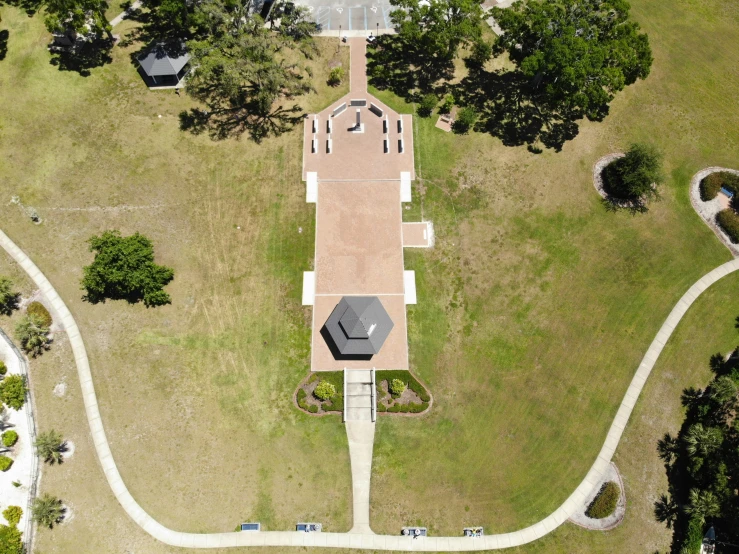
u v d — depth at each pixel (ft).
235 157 204.54
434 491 164.14
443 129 211.82
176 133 207.21
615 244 193.47
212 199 197.36
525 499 163.73
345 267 189.16
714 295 187.21
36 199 193.67
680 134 213.66
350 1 238.68
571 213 197.67
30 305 177.99
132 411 168.66
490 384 175.22
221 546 157.79
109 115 208.74
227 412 170.19
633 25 199.41
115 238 174.50
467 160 205.98
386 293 185.78
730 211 197.67
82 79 214.69
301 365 176.65
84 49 221.05
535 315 183.32
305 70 217.77
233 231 192.75
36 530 155.74
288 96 216.54
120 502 160.04
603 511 159.94
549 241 193.26
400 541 159.63
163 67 209.36
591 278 188.44
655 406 173.37
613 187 197.88
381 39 229.25
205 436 167.32
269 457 166.40
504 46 207.10
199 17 198.49
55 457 162.30
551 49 188.96
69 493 159.63
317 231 194.29
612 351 179.42
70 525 156.97
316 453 167.32
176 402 170.30
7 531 149.79
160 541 157.58
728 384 162.71
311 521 160.76
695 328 182.60
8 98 209.15
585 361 178.19
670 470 166.91
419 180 202.59
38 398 168.35
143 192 196.44
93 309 180.04
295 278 187.42
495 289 186.50
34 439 162.20
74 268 184.96
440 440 169.17
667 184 204.33
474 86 220.23
